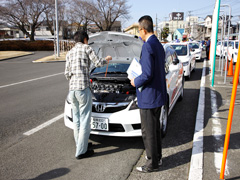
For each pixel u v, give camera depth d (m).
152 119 2.55
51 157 3.11
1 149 3.35
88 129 3.03
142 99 2.51
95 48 4.34
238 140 3.36
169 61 4.51
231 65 9.04
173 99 4.46
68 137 3.77
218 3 6.49
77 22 50.66
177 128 4.05
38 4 37.25
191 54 9.81
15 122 4.44
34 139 3.68
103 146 3.45
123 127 3.17
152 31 2.54
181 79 5.52
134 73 2.50
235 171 2.57
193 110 5.05
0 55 22.80
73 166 2.88
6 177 2.65
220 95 5.92
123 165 2.88
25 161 3.01
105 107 3.28
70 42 27.70
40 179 2.61
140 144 3.49
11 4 36.09
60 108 5.34
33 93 6.93
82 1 47.03
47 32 68.12
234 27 34.75
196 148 3.11
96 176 2.65
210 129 3.75
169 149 3.27
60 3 39.94
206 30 68.31
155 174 2.66
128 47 4.16
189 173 2.54
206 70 10.91
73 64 2.93
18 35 75.56
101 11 48.81
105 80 4.13
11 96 6.56
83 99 2.93
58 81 9.07
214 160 2.80
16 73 11.54
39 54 25.80
